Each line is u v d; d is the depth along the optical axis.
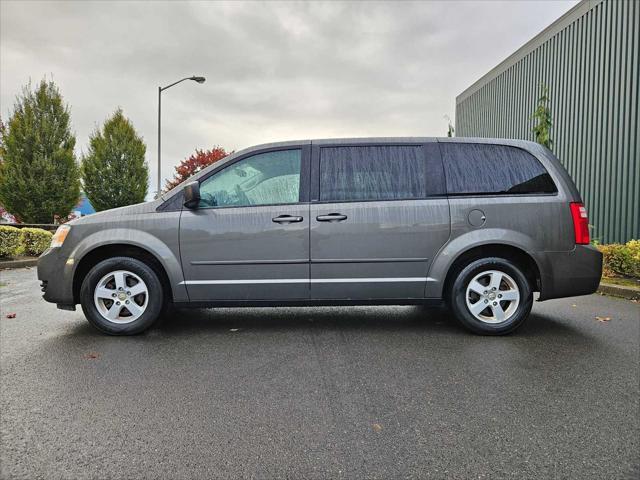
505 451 2.20
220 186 4.31
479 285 4.21
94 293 4.21
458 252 4.14
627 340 4.08
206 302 4.25
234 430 2.40
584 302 5.96
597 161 10.62
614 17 10.14
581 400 2.78
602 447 2.23
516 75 14.41
